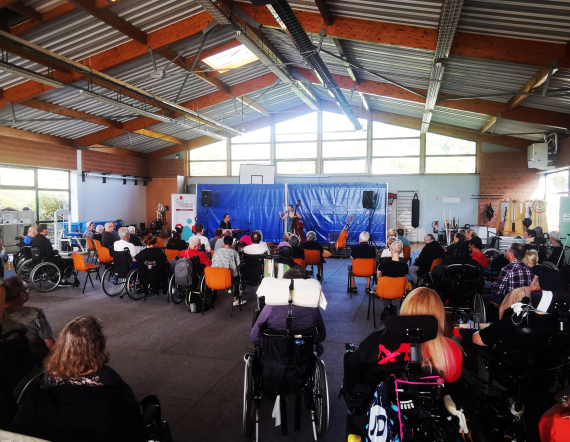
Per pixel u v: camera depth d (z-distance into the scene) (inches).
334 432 108.0
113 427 57.9
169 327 203.0
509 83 337.4
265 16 311.3
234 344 177.6
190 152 733.3
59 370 60.2
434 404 65.9
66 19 297.3
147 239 253.3
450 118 547.5
